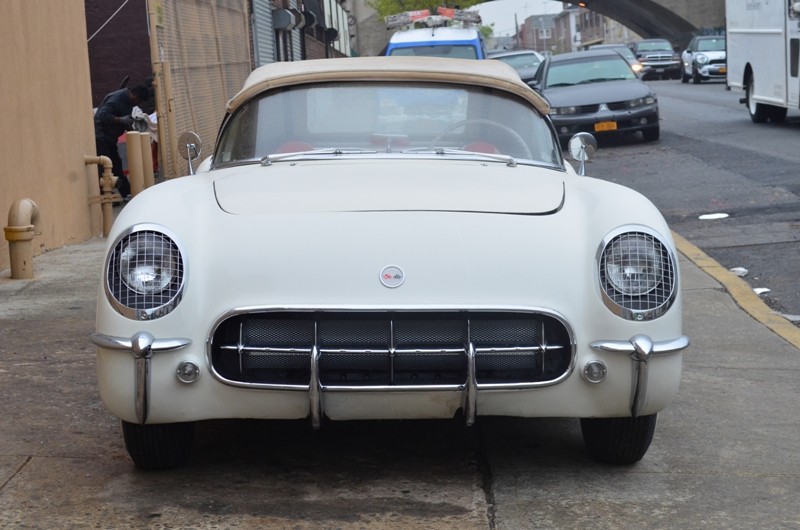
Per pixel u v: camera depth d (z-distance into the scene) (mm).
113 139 14742
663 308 3854
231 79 21000
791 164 14578
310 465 4367
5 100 9266
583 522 3770
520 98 5211
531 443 4668
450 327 3822
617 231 3908
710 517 3818
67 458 4422
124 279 3797
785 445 4645
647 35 92688
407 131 5016
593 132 18469
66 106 10859
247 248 3881
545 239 3963
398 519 3783
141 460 4164
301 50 35094
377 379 3805
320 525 3727
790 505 3936
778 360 6203
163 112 14758
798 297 8023
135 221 3900
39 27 10148
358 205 4094
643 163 15992
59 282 8531
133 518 3783
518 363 3844
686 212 11656
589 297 3871
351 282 3793
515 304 3797
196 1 17844
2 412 5059
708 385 5652
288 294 3785
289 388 3775
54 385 5520
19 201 8703
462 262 3850
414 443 4664
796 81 18375
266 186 4336
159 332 3766
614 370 3852
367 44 65125
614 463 4359
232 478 4203
